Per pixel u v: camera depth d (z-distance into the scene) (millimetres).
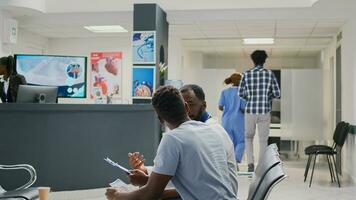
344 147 6902
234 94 6383
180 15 7184
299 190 5715
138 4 6586
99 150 5203
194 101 2758
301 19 6879
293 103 8727
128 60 9445
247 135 5840
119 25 7766
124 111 5383
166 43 7250
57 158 5000
